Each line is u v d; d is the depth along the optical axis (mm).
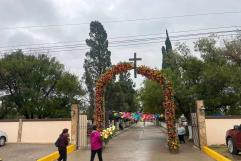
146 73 24078
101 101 24922
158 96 33969
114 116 54062
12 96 45875
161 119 80250
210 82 30031
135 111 94938
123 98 69000
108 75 24906
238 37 28531
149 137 37094
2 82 45562
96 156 19969
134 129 65375
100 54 61406
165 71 32250
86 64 61438
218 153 18641
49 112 46000
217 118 25000
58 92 47875
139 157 19328
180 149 23672
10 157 18859
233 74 28594
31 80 46250
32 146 24984
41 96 46469
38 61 47375
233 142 18234
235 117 24938
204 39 31328
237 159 16547
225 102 30234
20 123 28688
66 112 46531
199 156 19750
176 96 31312
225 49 29281
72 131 24781
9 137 28531
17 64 45312
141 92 39188
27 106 44938
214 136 24812
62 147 16500
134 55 24453
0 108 46438
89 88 59406
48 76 47938
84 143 25562
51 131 28234
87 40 62375
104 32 62469
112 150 23094
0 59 46469
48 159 18453
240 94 30172
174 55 32344
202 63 31188
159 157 19344
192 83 31797
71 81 47688
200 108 23625
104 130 24125
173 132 22359
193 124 25609
